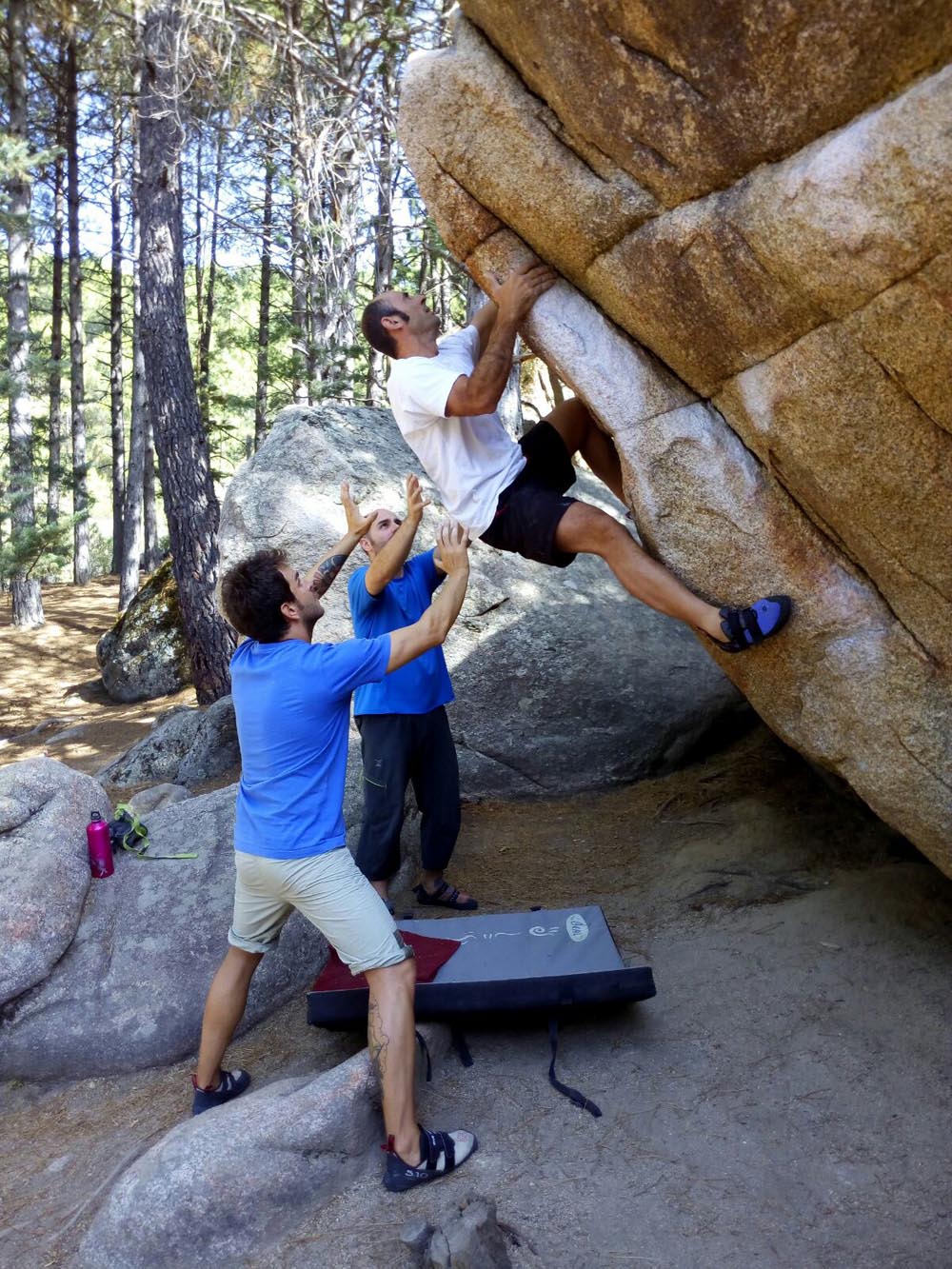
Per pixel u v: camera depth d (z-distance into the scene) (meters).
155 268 11.28
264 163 15.87
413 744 4.64
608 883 5.05
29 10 17.42
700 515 3.29
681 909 4.60
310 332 14.38
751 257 2.71
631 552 3.40
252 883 3.19
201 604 11.30
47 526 13.98
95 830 4.42
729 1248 2.64
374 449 7.45
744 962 4.00
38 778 4.55
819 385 2.81
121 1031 3.95
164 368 11.32
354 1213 2.87
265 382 20.33
